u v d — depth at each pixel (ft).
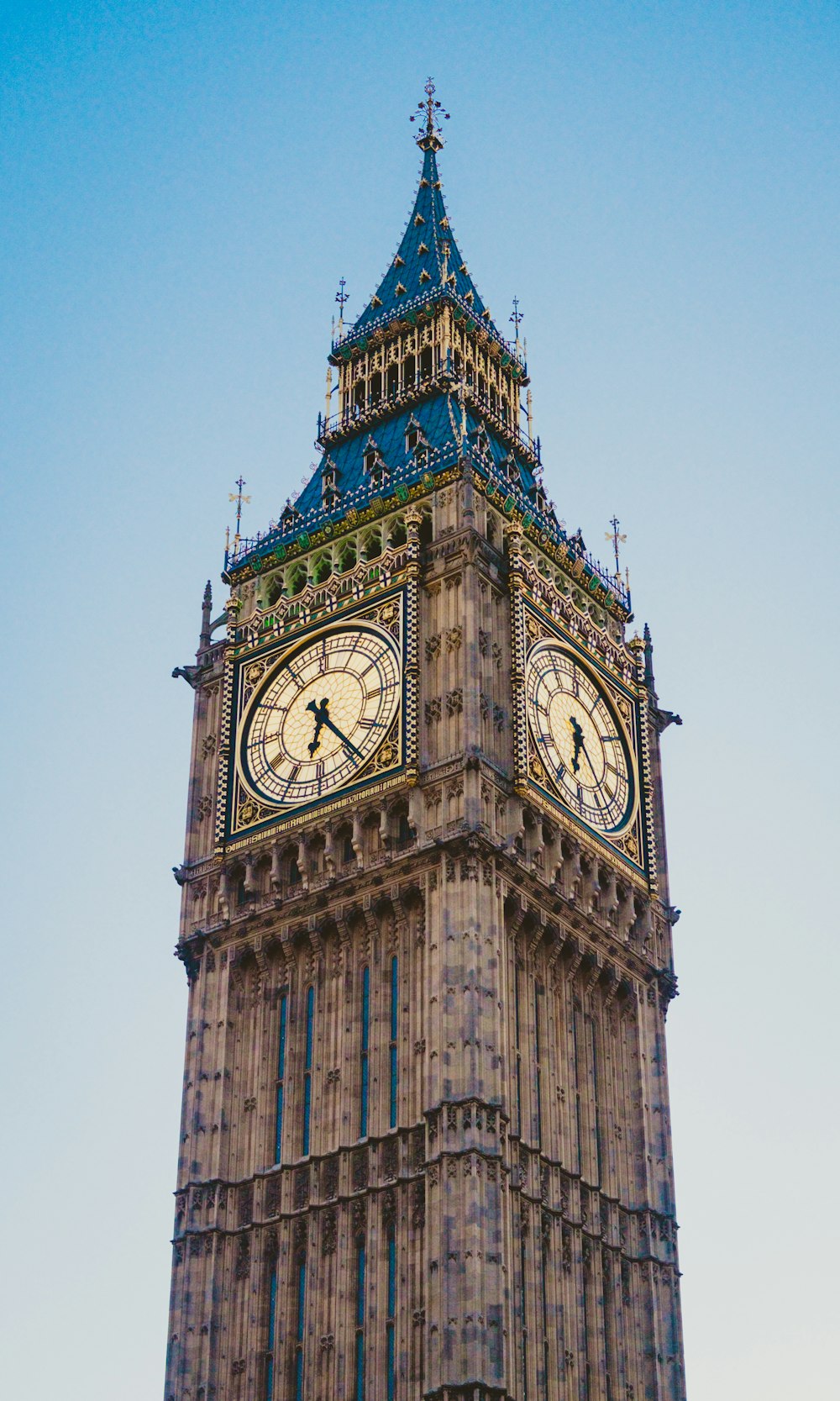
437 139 367.86
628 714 295.48
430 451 296.92
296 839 270.26
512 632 275.59
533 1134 250.16
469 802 256.73
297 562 296.30
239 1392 242.78
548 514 307.37
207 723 291.58
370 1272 239.30
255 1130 257.75
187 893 278.05
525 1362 236.43
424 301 327.88
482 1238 231.30
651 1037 277.23
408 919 258.16
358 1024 256.73
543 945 265.34
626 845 284.20
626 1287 256.52
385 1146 246.06
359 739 270.87
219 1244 251.80
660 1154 269.44
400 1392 230.48
